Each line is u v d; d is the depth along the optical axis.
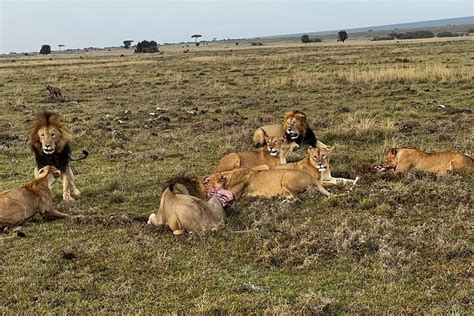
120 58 78.88
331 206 9.52
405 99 23.14
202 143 15.88
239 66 47.09
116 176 12.63
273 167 11.00
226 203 9.46
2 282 6.95
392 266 6.91
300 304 5.94
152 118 21.09
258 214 9.19
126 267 7.29
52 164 10.72
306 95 26.30
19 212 8.95
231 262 7.31
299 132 13.98
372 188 10.23
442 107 19.95
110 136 17.39
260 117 20.31
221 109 22.53
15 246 8.27
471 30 156.12
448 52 50.78
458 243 7.33
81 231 8.86
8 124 20.62
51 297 6.50
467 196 9.39
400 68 34.31
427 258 7.11
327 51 68.31
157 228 8.70
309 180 10.16
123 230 8.77
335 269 7.00
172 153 14.70
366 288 6.43
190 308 6.12
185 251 7.73
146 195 10.88
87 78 40.94
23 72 49.38
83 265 7.45
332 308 5.92
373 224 8.35
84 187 11.77
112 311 6.15
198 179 9.72
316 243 7.58
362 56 51.94
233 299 6.26
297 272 6.97
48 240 8.52
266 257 7.26
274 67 43.16
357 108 21.48
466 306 5.86
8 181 12.52
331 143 15.24
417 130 16.22
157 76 40.22
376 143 15.04
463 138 14.57
